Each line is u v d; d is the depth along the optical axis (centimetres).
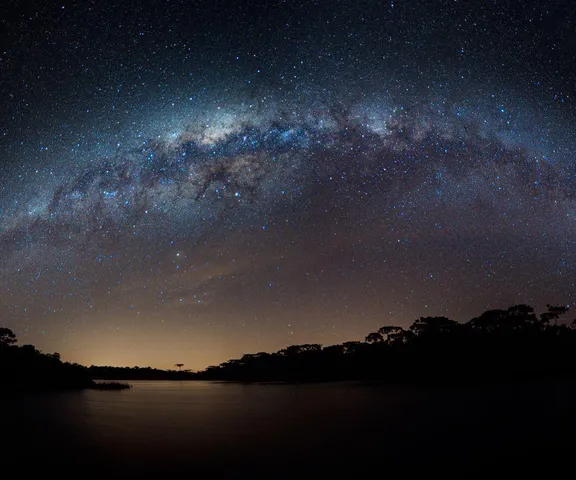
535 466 1458
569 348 7188
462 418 2586
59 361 6894
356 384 6600
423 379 6750
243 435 2080
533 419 2470
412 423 2438
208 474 1378
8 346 6538
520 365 6812
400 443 1858
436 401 3594
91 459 1564
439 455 1627
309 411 3142
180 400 4247
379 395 4450
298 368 11100
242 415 2923
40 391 5362
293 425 2423
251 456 1614
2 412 3066
